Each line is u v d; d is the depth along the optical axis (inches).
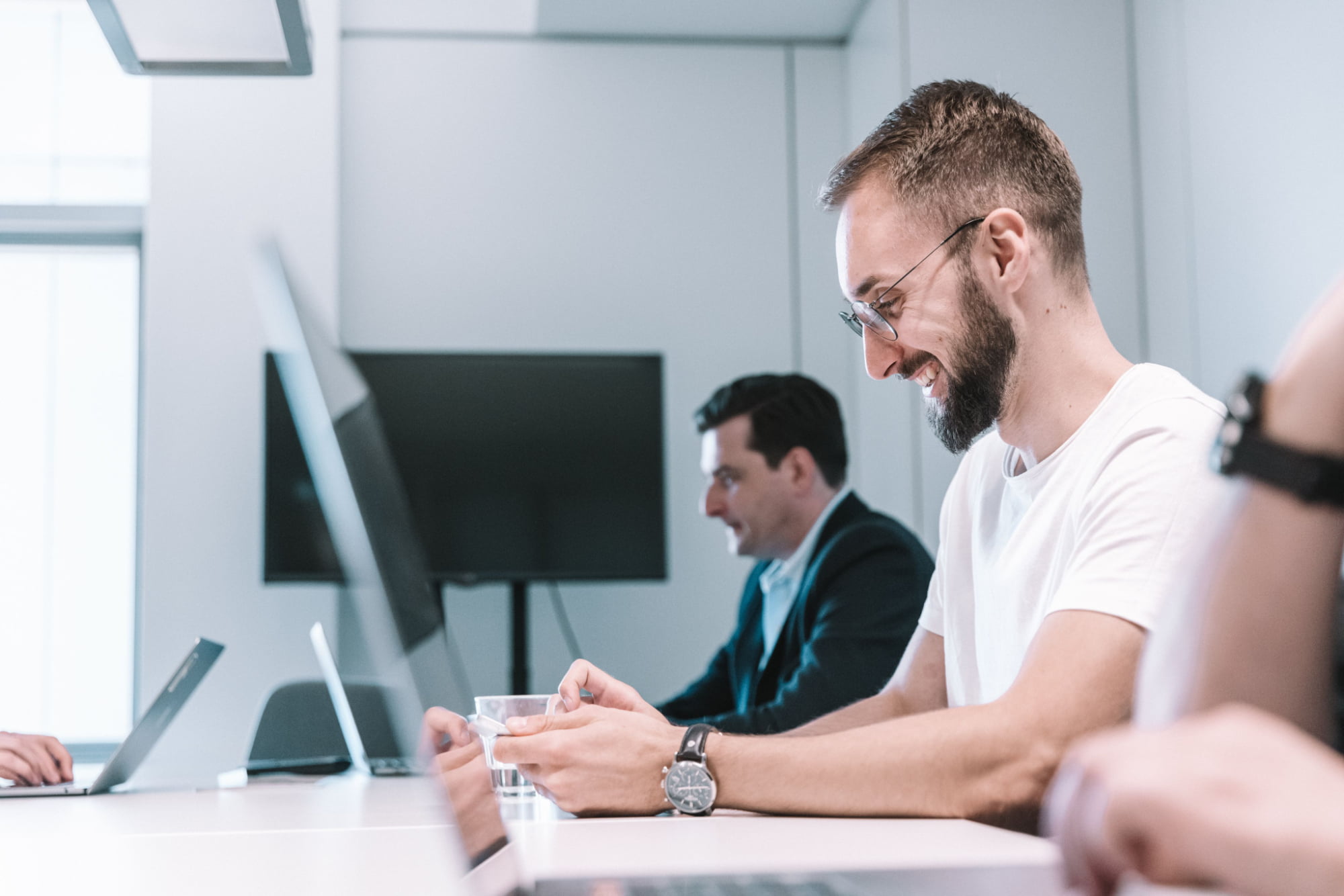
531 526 136.3
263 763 74.2
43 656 147.0
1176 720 18.8
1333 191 85.1
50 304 150.9
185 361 136.3
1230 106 100.0
